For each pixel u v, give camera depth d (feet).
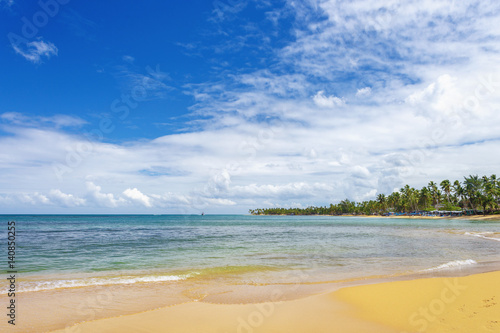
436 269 51.96
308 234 149.69
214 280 44.65
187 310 30.86
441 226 239.50
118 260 63.72
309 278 45.80
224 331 25.21
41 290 38.88
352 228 216.95
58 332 25.38
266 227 242.58
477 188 420.36
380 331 24.38
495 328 23.13
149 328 26.12
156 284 42.19
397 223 321.11
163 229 206.39
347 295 34.73
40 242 105.60
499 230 175.94
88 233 158.92
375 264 57.82
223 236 137.28
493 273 43.68
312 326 25.91
